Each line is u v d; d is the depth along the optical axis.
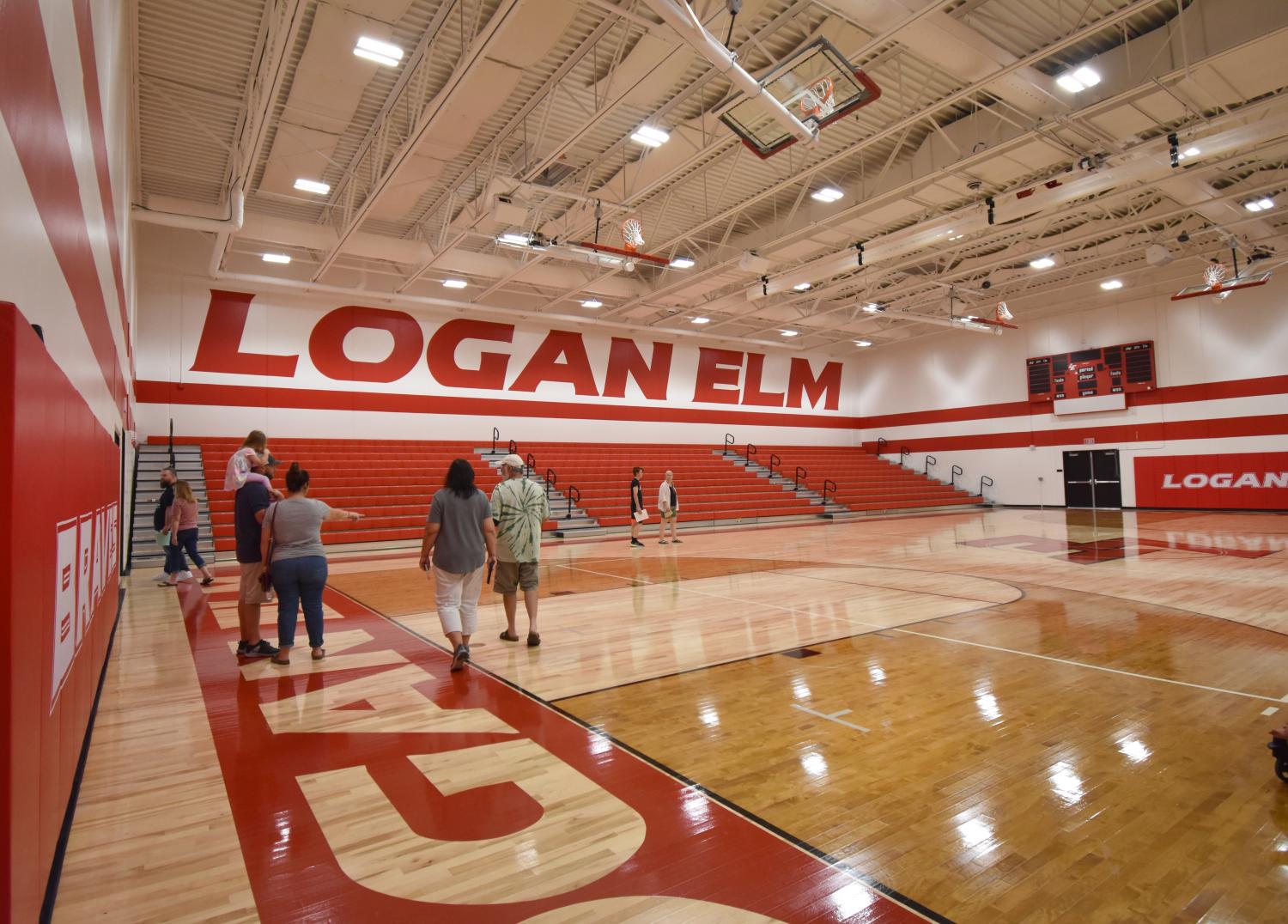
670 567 8.81
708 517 15.38
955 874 1.97
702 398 19.67
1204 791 2.47
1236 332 15.31
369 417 14.58
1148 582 7.00
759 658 4.35
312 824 2.28
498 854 2.10
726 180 9.66
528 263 12.47
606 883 1.94
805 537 12.64
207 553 9.77
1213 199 10.20
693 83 7.97
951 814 2.32
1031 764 2.72
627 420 18.22
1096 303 17.39
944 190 9.91
